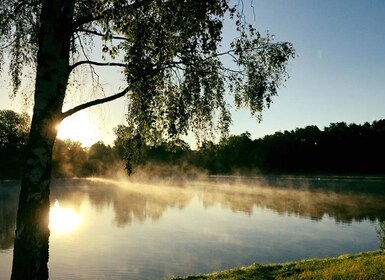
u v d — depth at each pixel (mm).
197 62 8031
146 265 23391
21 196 6562
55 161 147125
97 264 23656
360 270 12344
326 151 154250
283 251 26797
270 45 8711
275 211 50094
